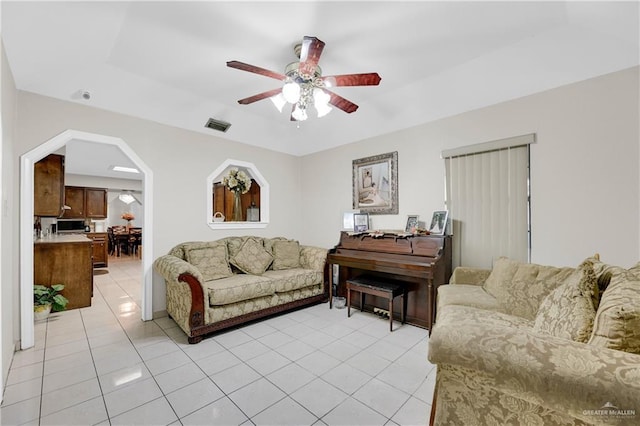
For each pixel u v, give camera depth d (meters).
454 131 3.19
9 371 2.15
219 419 1.67
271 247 4.04
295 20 2.04
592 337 1.06
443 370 1.29
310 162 4.87
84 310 3.63
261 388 1.97
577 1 1.82
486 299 2.30
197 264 3.27
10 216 2.27
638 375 0.86
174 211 3.54
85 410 1.73
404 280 3.27
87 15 1.88
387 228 3.80
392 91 3.20
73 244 3.68
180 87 3.08
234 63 1.88
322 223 4.67
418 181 3.49
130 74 2.79
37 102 2.63
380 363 2.31
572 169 2.46
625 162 2.22
